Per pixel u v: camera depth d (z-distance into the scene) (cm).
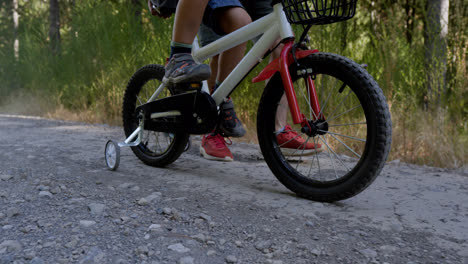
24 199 162
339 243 123
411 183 194
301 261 112
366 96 146
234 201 163
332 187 157
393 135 294
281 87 175
